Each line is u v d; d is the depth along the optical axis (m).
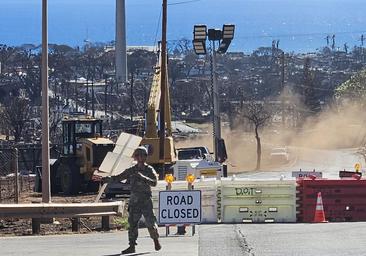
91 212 48.56
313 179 52.34
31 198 77.62
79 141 90.38
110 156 54.91
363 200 52.50
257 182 52.00
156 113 93.31
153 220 34.28
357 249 34.91
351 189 52.56
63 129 91.44
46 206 47.12
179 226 42.66
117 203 50.12
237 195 51.94
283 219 52.12
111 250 35.72
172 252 34.53
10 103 197.50
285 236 40.28
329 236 40.00
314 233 41.53
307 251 34.41
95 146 87.38
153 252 34.56
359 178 54.44
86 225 52.09
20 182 97.00
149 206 34.19
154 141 90.06
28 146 134.62
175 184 50.94
